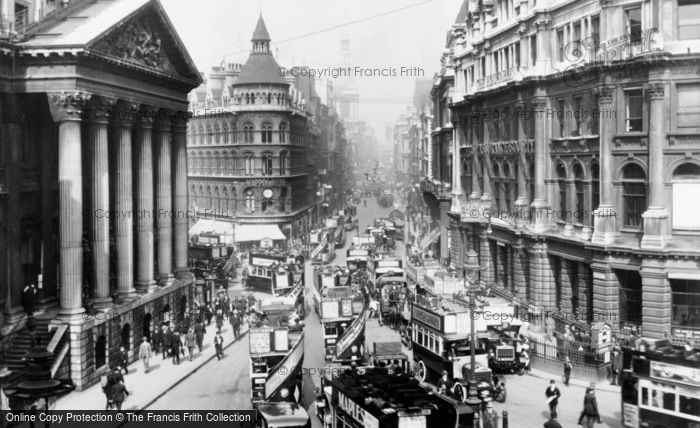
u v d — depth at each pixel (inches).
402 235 4466.0
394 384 978.1
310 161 5088.6
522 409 1240.2
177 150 2226.9
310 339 1860.2
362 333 1514.5
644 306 1577.3
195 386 1494.8
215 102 4330.7
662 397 1026.1
